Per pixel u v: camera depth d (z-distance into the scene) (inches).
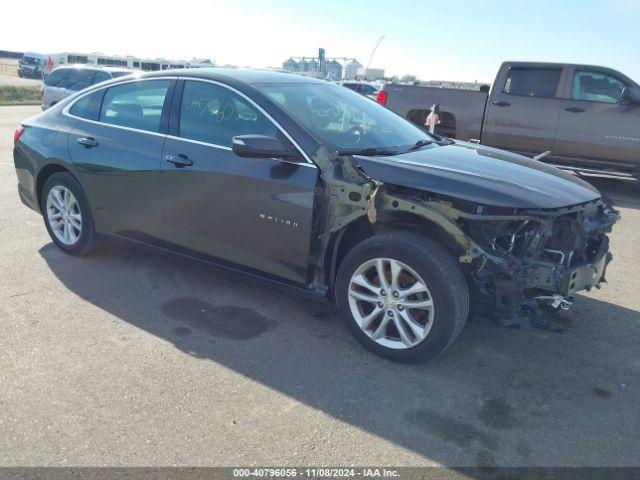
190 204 155.5
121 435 103.2
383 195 125.6
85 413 109.0
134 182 165.5
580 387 124.8
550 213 122.7
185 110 159.3
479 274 125.0
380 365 131.1
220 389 118.9
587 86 340.5
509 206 121.2
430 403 116.7
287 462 98.0
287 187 136.9
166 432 104.6
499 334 149.3
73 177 183.6
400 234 127.8
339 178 132.6
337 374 126.5
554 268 123.0
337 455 100.3
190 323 148.4
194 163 152.2
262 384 121.4
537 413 114.6
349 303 136.1
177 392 117.0
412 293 126.4
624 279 194.2
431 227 131.6
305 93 161.8
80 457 97.3
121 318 149.7
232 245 151.4
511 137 362.6
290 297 167.2
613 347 143.9
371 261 130.6
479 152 162.1
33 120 198.4
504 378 127.5
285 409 112.9
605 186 385.4
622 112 328.8
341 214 134.6
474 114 371.6
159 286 171.3
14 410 109.0
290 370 127.4
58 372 122.6
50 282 171.2
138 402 113.1
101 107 179.2
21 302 156.5
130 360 128.7
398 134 165.8
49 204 193.2
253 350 135.7
